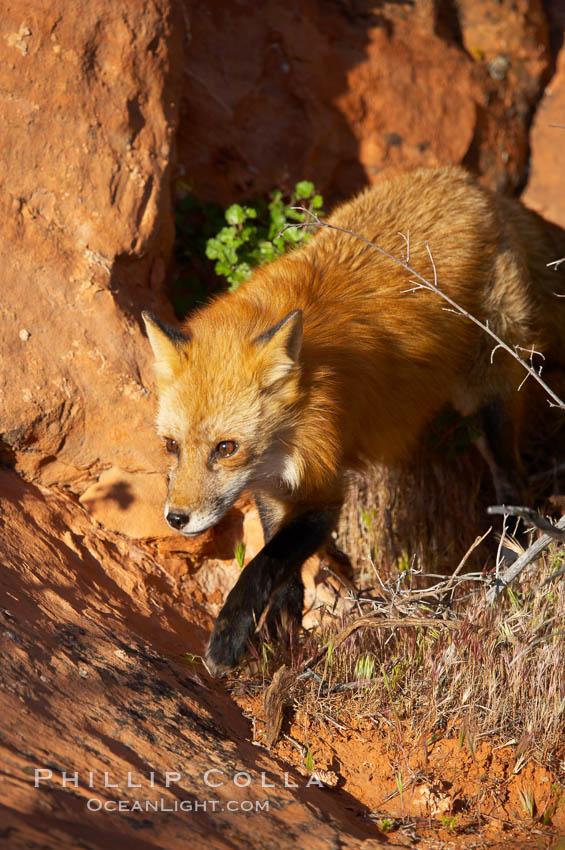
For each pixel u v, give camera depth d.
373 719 7.46
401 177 10.62
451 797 6.77
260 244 11.66
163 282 11.22
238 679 8.01
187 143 13.20
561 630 8.11
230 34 13.73
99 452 9.19
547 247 11.59
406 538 10.89
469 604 8.41
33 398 8.78
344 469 8.48
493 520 11.23
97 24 10.27
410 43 14.80
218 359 7.53
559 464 12.12
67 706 5.97
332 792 6.79
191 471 7.40
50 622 6.94
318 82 14.03
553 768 7.09
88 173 9.92
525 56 15.73
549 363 11.75
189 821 5.30
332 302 8.44
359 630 8.30
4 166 9.56
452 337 9.30
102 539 9.07
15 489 8.73
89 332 9.37
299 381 7.68
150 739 6.18
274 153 13.79
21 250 9.37
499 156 15.38
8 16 9.88
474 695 7.55
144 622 8.28
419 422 9.38
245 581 7.76
